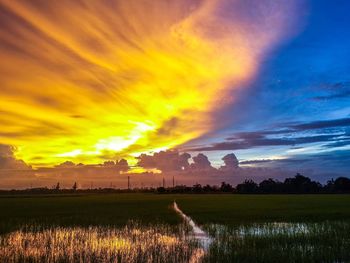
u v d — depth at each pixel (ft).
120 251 71.26
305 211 164.86
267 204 228.84
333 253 67.56
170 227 109.29
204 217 136.98
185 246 75.56
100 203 260.62
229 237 86.69
